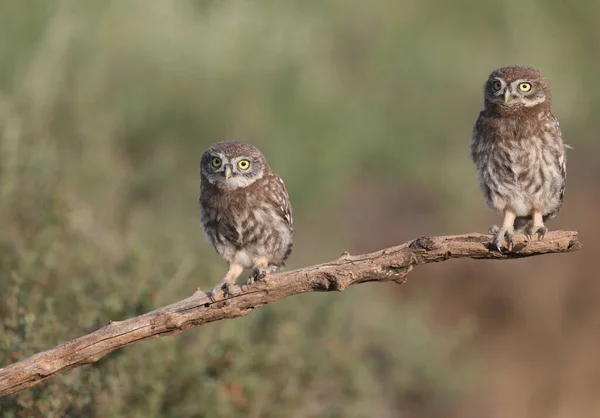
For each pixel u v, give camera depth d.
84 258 11.62
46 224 11.84
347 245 18.33
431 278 18.25
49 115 15.48
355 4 22.23
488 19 22.91
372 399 12.76
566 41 23.22
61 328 9.38
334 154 18.47
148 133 17.59
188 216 15.84
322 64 20.14
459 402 15.59
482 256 7.85
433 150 20.53
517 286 18.27
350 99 20.27
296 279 7.69
